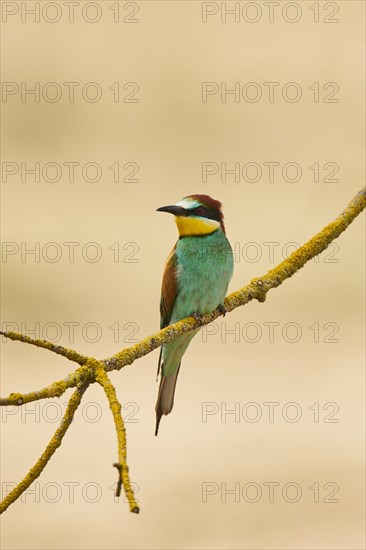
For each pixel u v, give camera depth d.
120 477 4.02
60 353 4.74
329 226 6.43
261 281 6.46
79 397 4.73
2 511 4.66
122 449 4.17
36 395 4.51
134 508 3.80
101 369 4.75
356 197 6.48
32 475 4.70
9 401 4.38
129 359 5.32
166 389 7.93
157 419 7.93
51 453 4.71
